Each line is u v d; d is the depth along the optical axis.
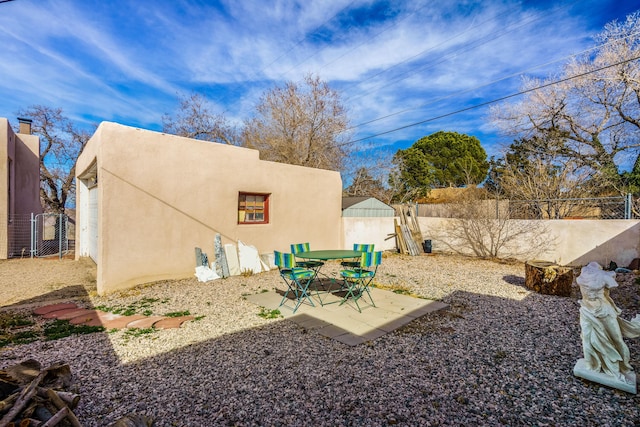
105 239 6.00
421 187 23.53
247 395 2.69
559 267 6.10
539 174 11.84
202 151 7.36
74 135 20.41
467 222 11.26
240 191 8.05
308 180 9.69
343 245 10.83
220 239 7.46
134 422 2.16
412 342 3.81
